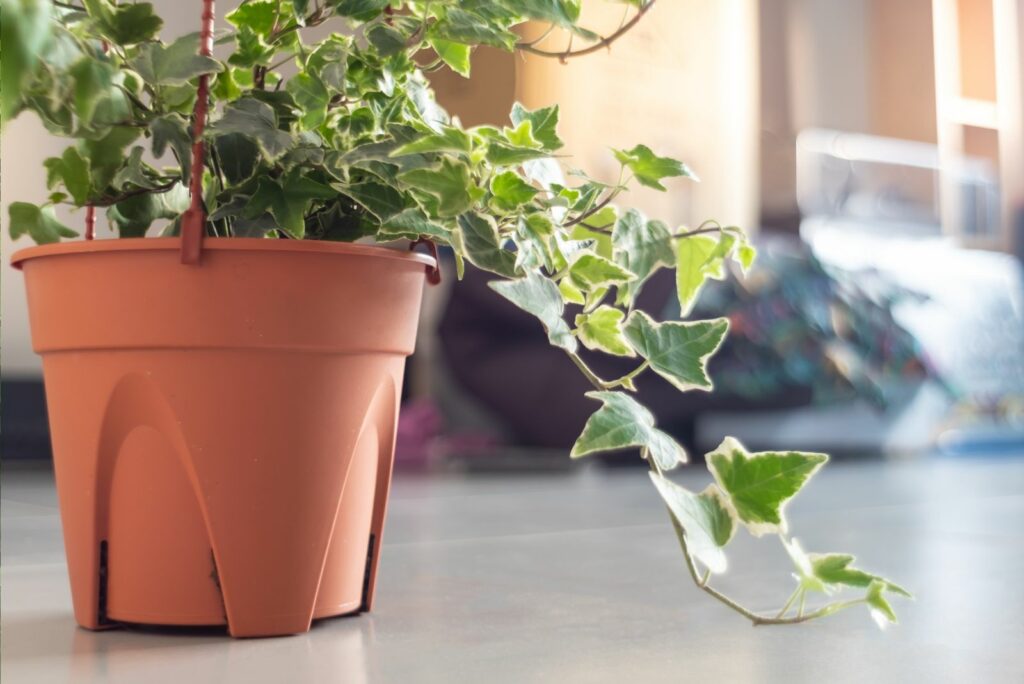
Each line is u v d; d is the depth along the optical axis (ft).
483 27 2.57
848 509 6.69
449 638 2.60
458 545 4.73
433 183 2.33
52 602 3.18
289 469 2.49
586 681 2.17
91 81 1.95
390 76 2.55
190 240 2.36
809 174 15.56
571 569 3.95
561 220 2.70
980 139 17.52
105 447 2.55
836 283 12.11
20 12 1.37
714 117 14.07
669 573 3.86
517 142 2.64
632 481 9.06
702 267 3.03
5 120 1.95
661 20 13.03
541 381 10.37
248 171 2.51
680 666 2.32
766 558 4.33
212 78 2.60
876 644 2.59
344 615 2.90
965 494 7.85
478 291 10.57
